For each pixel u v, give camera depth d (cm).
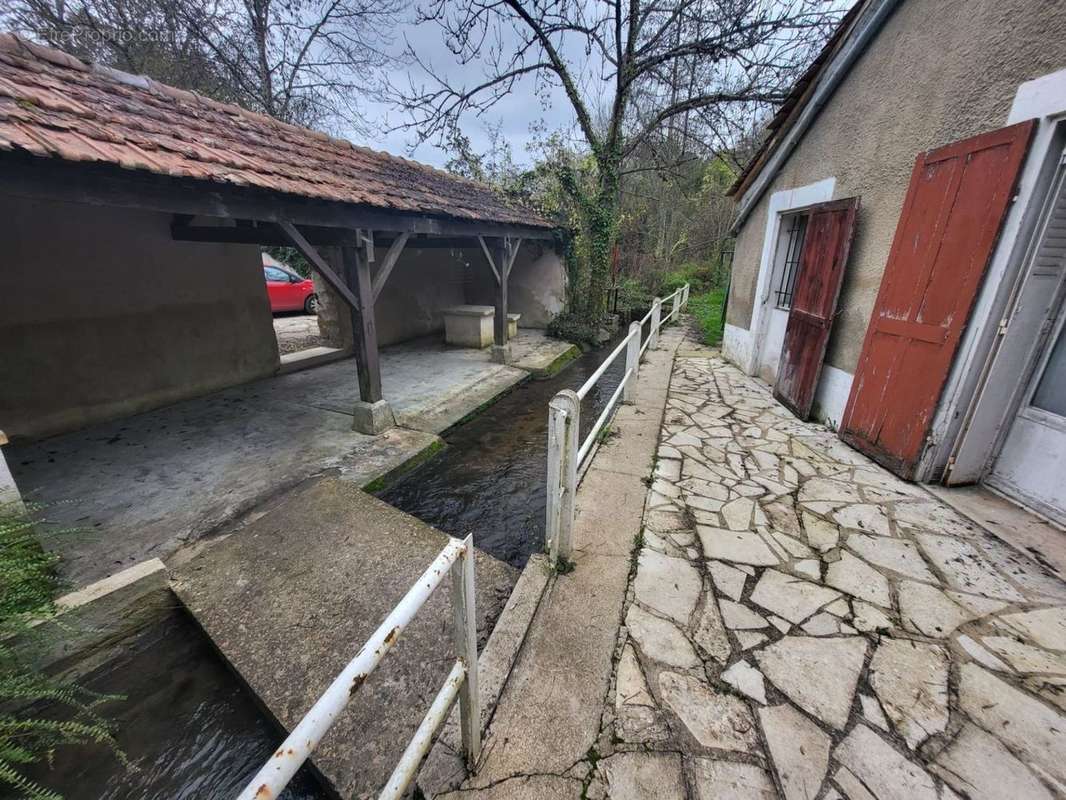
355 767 152
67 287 412
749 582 211
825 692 156
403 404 529
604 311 1024
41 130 212
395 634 89
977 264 249
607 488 300
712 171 1502
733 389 531
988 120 251
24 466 362
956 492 282
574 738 142
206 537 281
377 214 406
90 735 178
